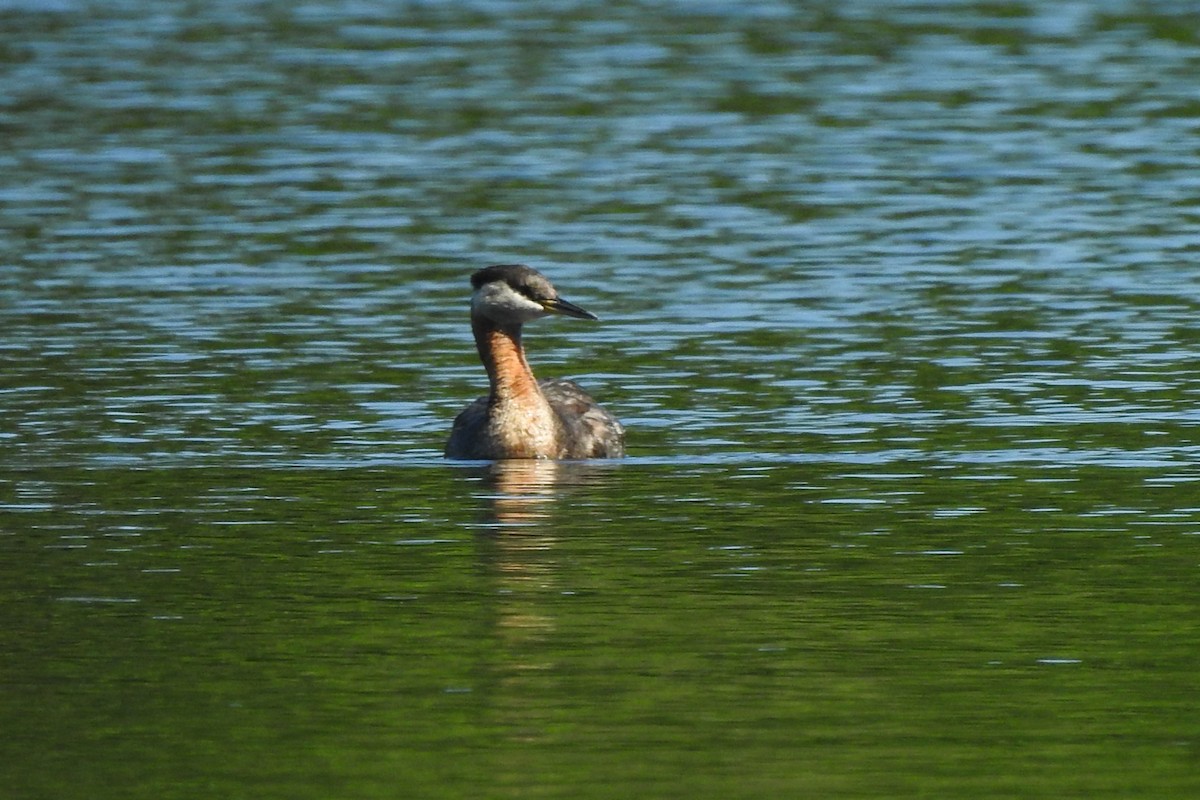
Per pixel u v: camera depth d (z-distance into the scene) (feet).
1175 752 43.14
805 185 113.70
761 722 45.01
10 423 72.95
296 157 121.80
